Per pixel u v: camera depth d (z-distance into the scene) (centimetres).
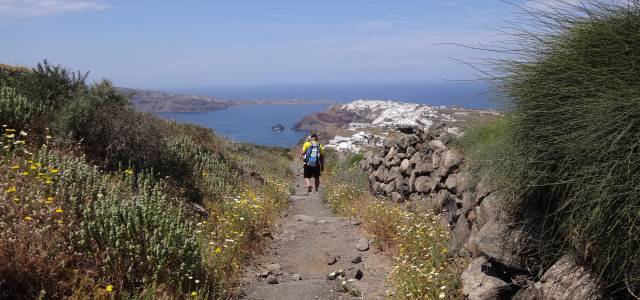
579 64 348
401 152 1005
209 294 468
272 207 959
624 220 287
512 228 397
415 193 850
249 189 1105
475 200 512
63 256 411
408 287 470
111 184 627
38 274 374
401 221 727
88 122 788
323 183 1856
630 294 289
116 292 399
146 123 867
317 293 521
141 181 717
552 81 365
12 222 433
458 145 721
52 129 781
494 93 435
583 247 319
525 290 359
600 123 305
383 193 1058
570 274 325
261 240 721
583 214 313
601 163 310
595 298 299
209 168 1111
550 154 361
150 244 447
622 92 304
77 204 502
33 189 514
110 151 773
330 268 622
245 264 607
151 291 402
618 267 292
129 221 459
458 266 484
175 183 796
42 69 991
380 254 662
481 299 388
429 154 834
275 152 4131
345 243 730
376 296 509
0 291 350
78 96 877
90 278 396
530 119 384
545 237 369
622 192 288
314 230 828
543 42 384
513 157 398
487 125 632
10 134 703
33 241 404
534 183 369
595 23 352
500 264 391
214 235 625
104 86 959
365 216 858
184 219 632
